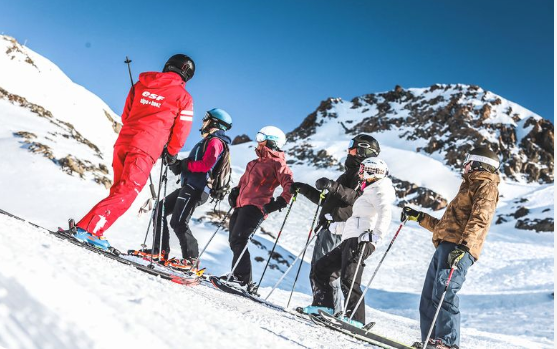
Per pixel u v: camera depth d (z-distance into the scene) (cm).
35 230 315
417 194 6850
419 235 3831
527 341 1062
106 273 238
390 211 463
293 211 3616
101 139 2652
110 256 362
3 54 2759
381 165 471
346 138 9669
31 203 1291
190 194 559
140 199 1692
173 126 425
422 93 10419
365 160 477
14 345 125
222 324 232
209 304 290
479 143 8406
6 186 1380
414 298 2022
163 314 204
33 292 162
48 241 275
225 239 1619
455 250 384
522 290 2656
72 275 203
